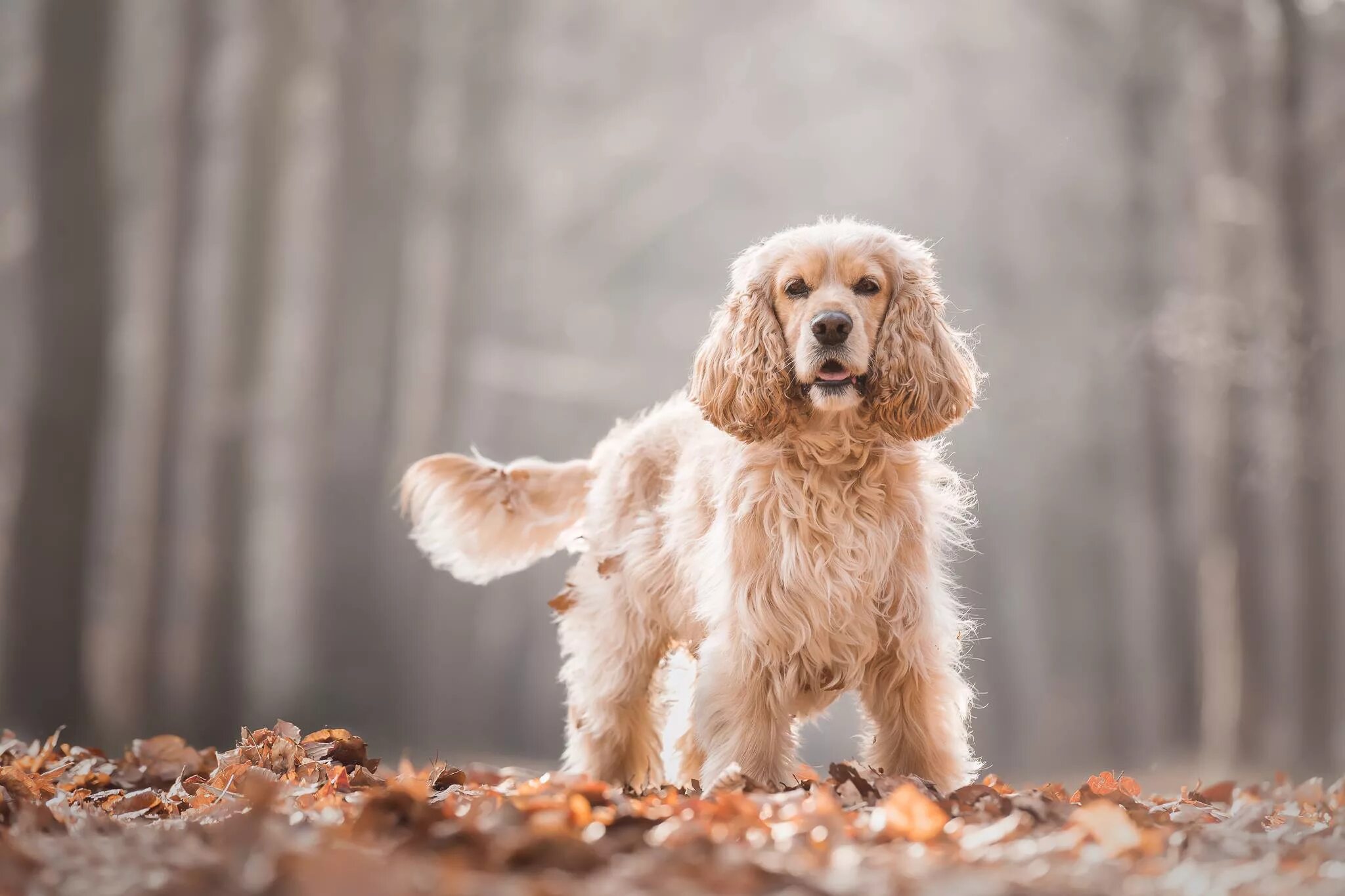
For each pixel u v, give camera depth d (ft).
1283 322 57.57
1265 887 11.49
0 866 11.91
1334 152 57.98
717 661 17.30
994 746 105.81
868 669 17.66
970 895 10.54
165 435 61.05
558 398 105.91
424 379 80.89
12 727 49.65
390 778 18.67
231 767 17.81
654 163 115.75
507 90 86.58
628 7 110.22
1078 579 107.55
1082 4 91.61
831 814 13.42
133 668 57.93
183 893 11.00
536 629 98.43
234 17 68.28
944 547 18.21
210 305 68.85
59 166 55.31
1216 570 59.06
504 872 11.59
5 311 68.64
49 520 52.54
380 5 73.61
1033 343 106.11
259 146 67.15
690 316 123.54
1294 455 56.59
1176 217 85.61
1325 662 54.60
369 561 72.33
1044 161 107.76
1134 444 98.68
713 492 18.37
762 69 119.85
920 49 117.29
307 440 71.26
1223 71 62.59
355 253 72.84
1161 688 89.71
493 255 90.58
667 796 16.29
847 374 17.25
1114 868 11.66
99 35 56.03
